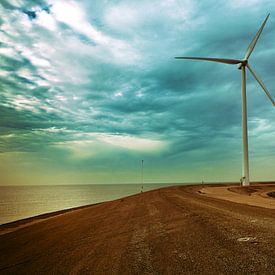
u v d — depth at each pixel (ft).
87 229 44.27
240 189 167.94
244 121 188.75
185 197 92.58
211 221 37.42
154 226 37.96
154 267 20.12
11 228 74.43
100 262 23.53
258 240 24.88
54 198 333.42
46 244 38.01
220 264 19.11
